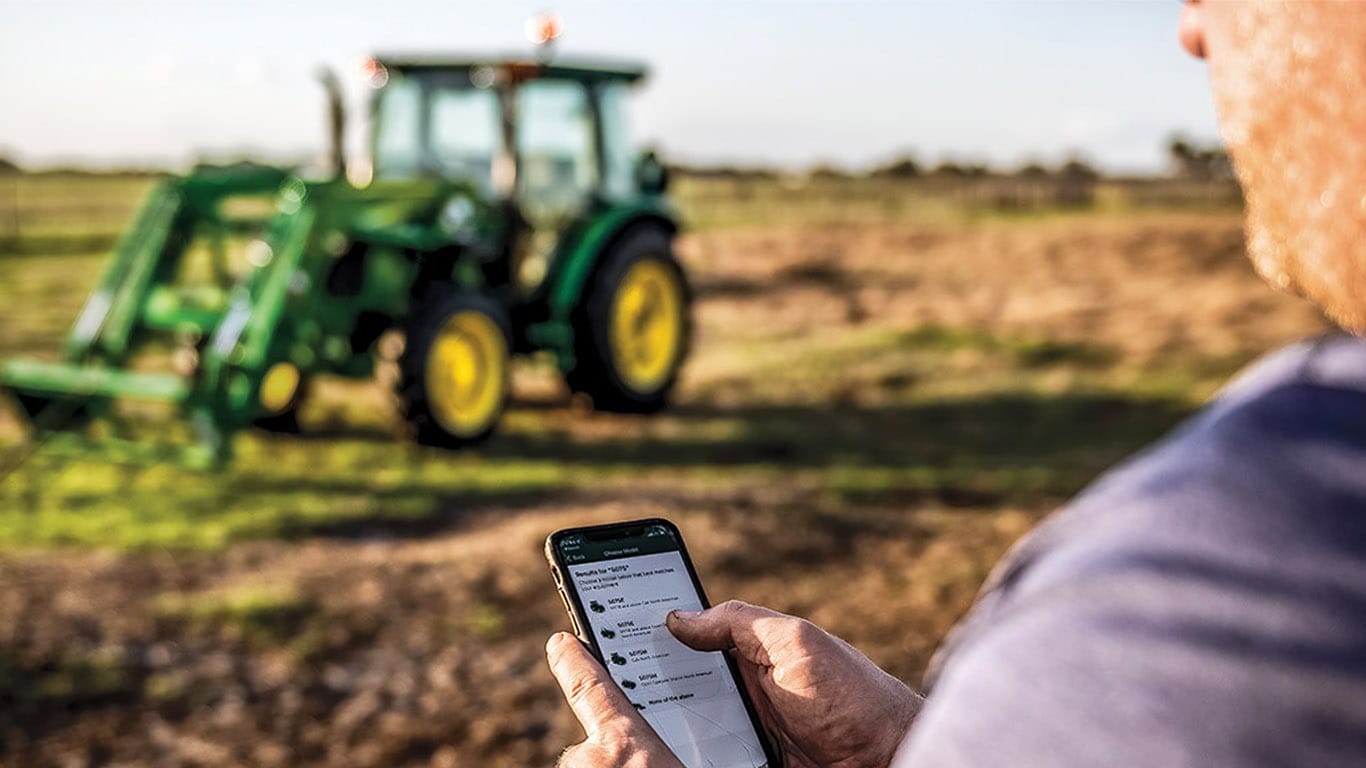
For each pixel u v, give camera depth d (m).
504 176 10.05
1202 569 0.55
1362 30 0.59
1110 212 30.77
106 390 8.43
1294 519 0.55
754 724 1.33
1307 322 14.94
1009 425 10.27
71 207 35.41
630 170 10.93
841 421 10.37
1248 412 0.60
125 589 6.06
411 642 5.56
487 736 4.80
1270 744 0.52
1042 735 0.55
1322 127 0.61
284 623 5.71
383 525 7.24
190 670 5.23
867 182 39.66
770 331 14.81
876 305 16.77
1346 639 0.52
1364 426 0.57
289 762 4.58
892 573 6.53
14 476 8.05
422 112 10.32
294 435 9.35
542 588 6.19
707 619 1.34
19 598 5.88
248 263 9.12
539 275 10.33
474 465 8.66
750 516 7.42
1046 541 0.62
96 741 4.68
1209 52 0.68
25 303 16.08
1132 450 9.48
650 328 10.77
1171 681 0.53
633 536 1.47
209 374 8.28
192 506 7.48
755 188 38.59
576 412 10.57
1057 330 14.62
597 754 1.04
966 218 29.47
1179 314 15.59
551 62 10.23
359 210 9.09
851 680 1.27
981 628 0.61
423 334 8.84
